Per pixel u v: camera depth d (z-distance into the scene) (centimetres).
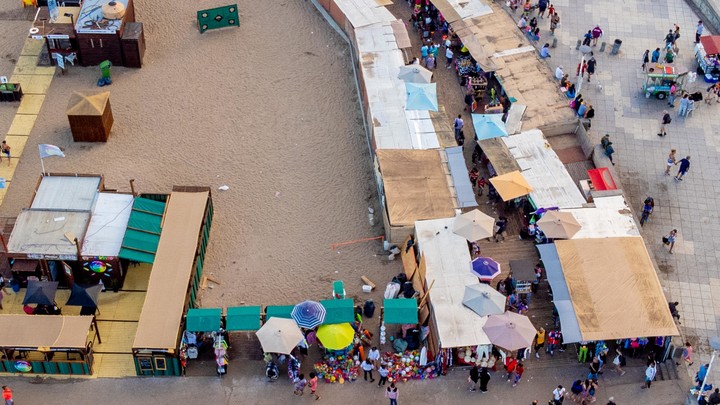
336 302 4862
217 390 4731
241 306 4984
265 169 5931
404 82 6225
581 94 6544
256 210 5666
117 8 6494
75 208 5247
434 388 4753
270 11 7200
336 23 7056
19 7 7106
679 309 5200
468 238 5169
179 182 5816
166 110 6312
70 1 6888
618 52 6912
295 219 5622
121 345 4916
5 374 4753
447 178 5575
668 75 6431
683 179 5959
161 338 4669
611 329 4772
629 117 6388
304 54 6825
